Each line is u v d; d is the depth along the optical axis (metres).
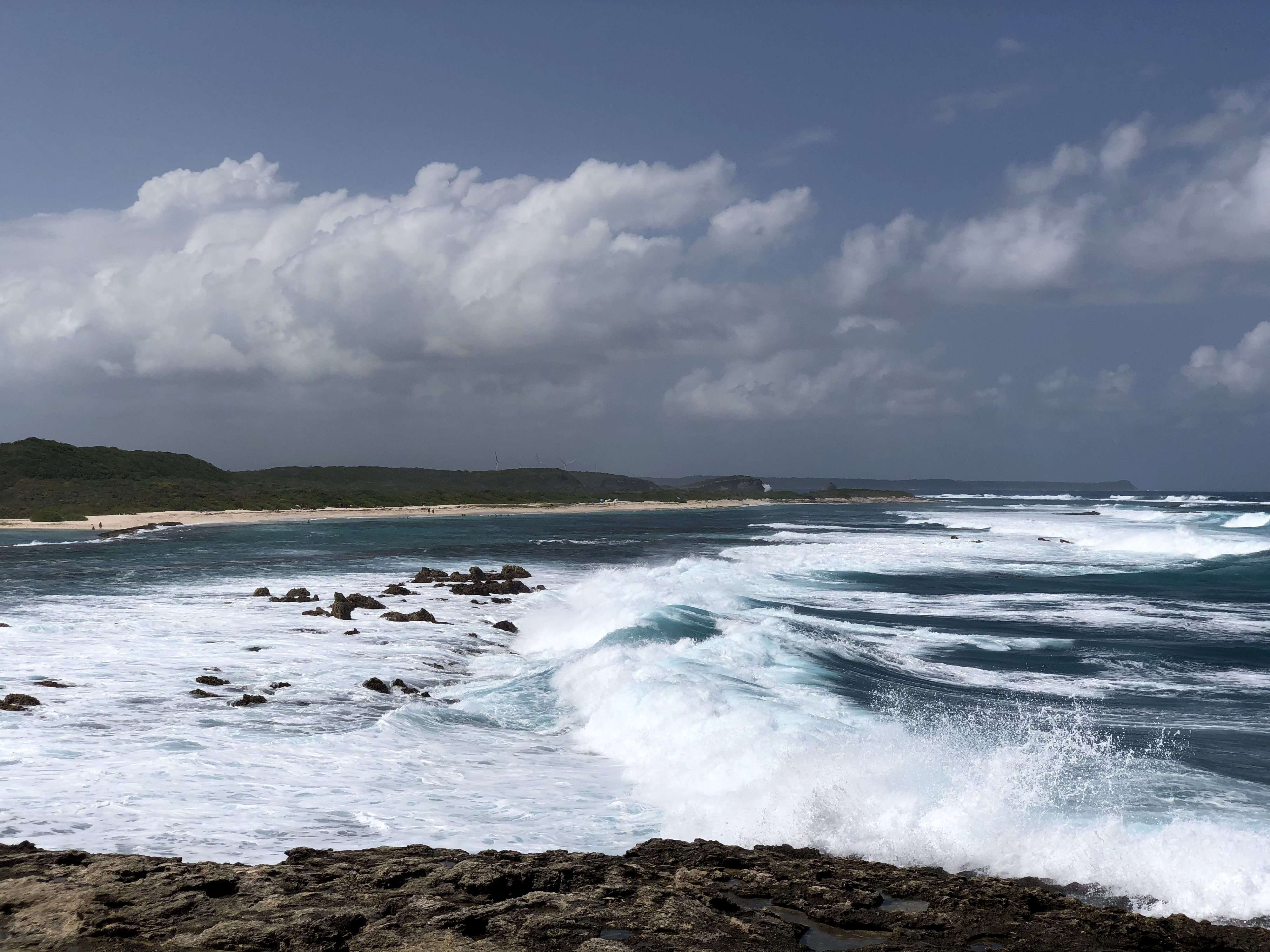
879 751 11.16
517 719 14.70
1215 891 7.50
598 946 6.07
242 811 9.50
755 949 6.19
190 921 6.33
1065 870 8.05
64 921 6.25
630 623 21.52
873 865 8.17
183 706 14.40
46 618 24.28
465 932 6.34
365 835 8.92
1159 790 10.11
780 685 15.45
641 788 11.02
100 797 9.80
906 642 21.81
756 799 9.87
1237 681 17.70
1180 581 36.88
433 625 24.44
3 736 12.27
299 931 6.12
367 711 14.56
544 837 9.09
